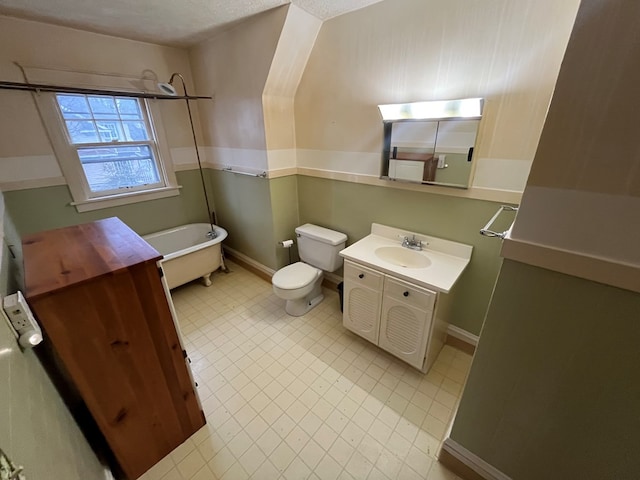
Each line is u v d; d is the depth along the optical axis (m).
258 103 2.27
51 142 2.22
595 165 0.70
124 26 2.11
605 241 0.74
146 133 2.77
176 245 3.12
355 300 1.95
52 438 0.82
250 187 2.74
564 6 1.17
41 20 1.96
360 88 1.95
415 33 1.60
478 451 1.22
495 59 1.38
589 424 0.92
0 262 0.94
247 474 1.33
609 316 0.79
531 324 0.93
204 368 1.90
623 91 0.62
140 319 1.16
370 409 1.61
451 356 1.96
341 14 1.88
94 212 2.55
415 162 1.78
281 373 1.85
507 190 1.52
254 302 2.63
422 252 1.89
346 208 2.36
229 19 2.01
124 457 1.26
